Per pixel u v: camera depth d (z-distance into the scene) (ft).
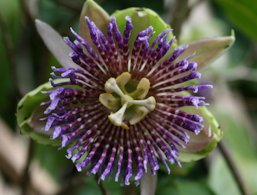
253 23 1.16
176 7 1.08
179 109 0.94
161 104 0.93
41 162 1.35
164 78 0.93
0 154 1.36
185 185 1.22
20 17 1.44
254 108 1.62
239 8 1.15
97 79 0.92
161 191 1.19
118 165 0.90
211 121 0.92
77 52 0.89
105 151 0.91
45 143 0.91
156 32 0.92
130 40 0.93
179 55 0.92
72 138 0.90
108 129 0.92
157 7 1.49
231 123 1.41
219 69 1.39
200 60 0.93
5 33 1.13
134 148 0.92
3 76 1.45
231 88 1.51
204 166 1.34
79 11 1.17
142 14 0.91
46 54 1.18
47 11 1.36
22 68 1.48
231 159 1.09
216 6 1.58
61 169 1.39
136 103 0.92
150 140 0.92
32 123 0.91
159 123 0.93
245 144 1.40
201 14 1.36
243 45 1.60
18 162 1.37
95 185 1.13
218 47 0.92
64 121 0.90
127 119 0.93
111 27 0.89
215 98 1.40
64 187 1.27
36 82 1.50
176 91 0.93
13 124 1.52
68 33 1.30
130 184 0.99
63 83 0.89
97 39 0.89
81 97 0.91
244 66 1.59
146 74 0.94
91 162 0.91
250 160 1.38
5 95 1.48
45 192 1.34
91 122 0.91
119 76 0.93
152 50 0.92
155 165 0.90
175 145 0.93
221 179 1.23
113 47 0.92
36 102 0.90
